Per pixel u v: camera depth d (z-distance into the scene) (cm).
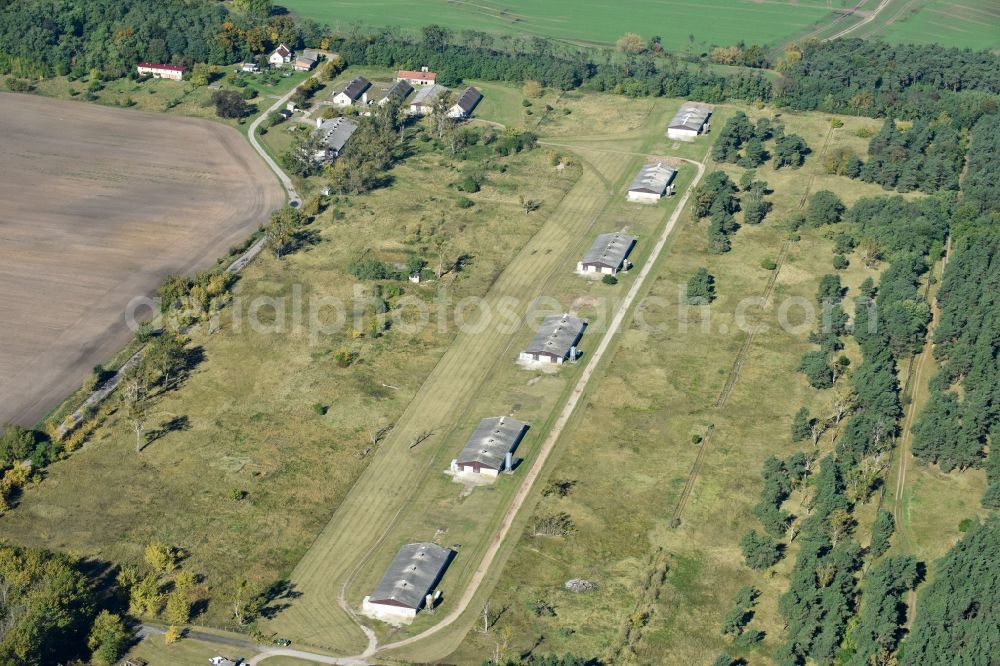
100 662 19638
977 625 19838
